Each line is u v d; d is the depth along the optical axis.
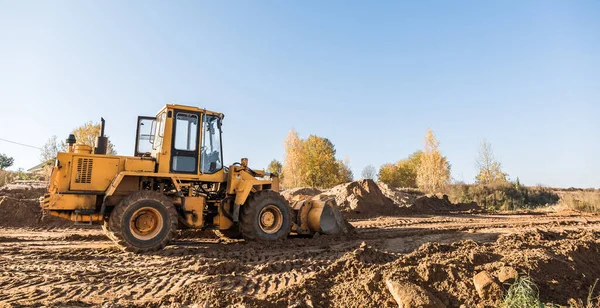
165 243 7.56
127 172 7.66
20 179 19.48
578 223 13.49
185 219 8.10
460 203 21.89
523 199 27.17
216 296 4.20
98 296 4.50
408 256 5.68
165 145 8.11
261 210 8.77
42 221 11.92
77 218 7.48
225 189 9.11
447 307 4.09
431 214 18.30
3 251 7.24
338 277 5.00
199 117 8.54
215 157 8.73
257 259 6.81
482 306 4.02
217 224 8.67
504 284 4.40
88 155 7.64
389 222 14.20
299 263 6.34
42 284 4.95
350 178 49.38
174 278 5.31
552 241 7.82
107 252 7.36
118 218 7.25
